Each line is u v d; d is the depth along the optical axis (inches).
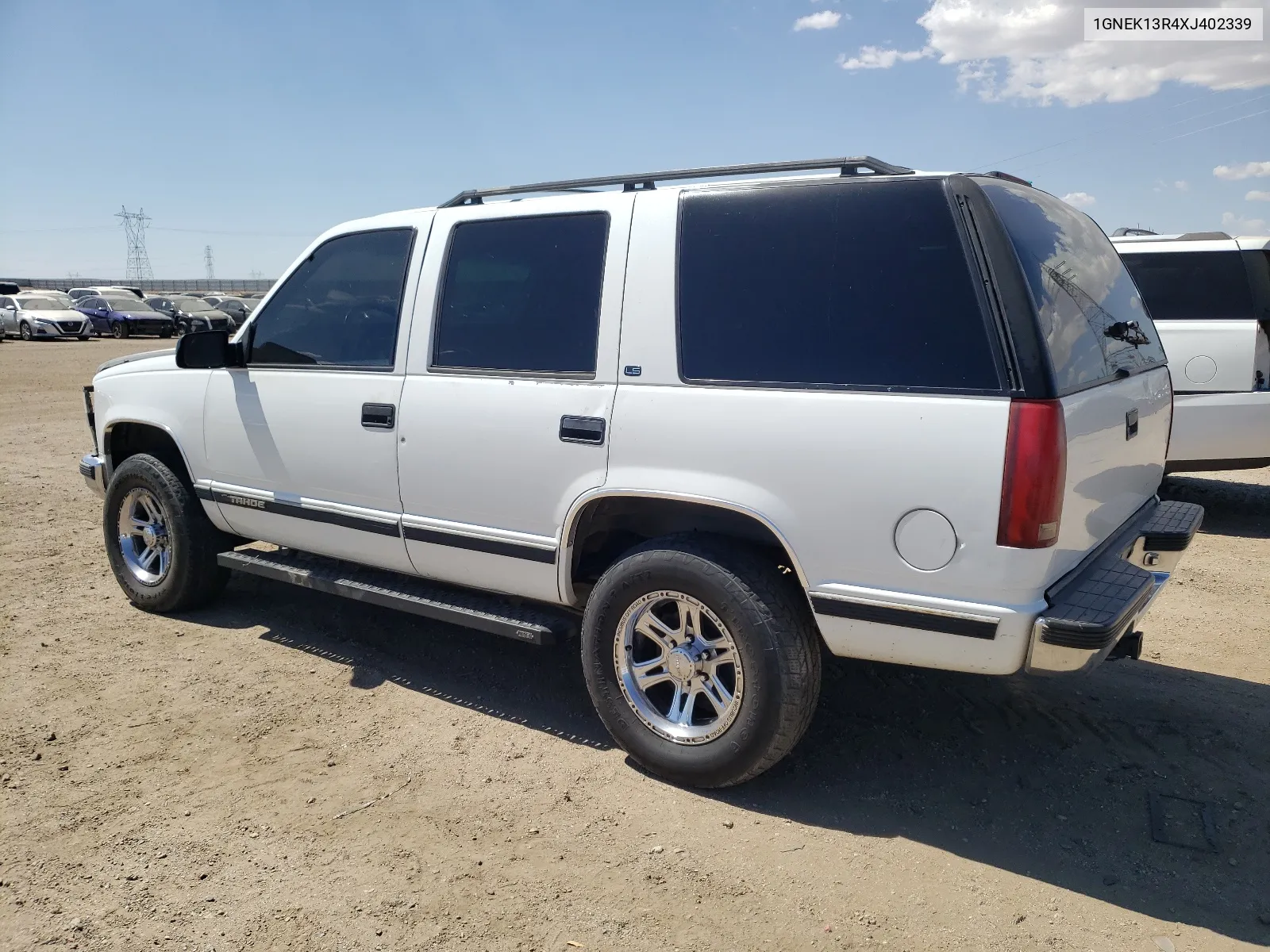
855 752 144.0
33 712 156.8
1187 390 279.4
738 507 122.6
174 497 193.5
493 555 148.7
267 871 115.3
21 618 200.4
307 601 211.5
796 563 120.4
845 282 119.4
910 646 116.0
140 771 138.6
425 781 136.3
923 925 106.2
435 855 118.7
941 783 135.7
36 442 442.0
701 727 131.7
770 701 123.6
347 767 140.3
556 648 186.9
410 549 159.3
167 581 198.4
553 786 135.1
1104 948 102.4
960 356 110.7
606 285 136.5
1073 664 107.4
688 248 131.1
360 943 102.9
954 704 159.8
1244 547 264.4
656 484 128.7
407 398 155.0
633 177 140.9
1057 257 128.1
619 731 138.1
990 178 122.7
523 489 142.6
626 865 117.0
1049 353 108.3
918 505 111.6
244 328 180.4
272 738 149.0
